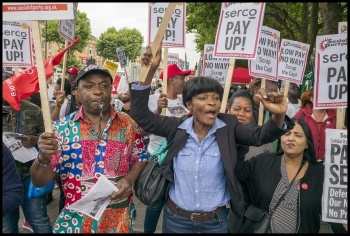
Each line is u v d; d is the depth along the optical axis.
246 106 3.59
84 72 2.61
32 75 3.66
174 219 2.66
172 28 5.03
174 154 2.63
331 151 3.07
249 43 3.47
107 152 2.63
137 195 2.77
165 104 4.65
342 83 3.31
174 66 5.28
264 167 2.84
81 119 2.64
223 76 7.00
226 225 2.69
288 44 5.91
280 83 8.76
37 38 2.50
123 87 8.12
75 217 2.63
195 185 2.57
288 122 2.39
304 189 2.72
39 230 3.68
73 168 2.60
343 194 3.01
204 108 2.53
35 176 2.49
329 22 9.61
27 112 3.97
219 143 2.57
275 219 2.72
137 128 2.80
